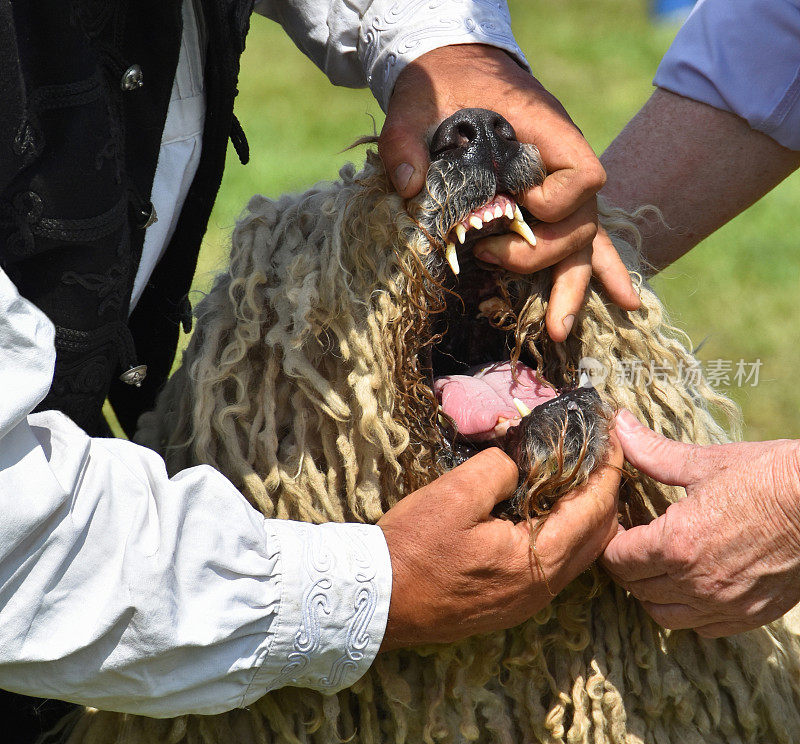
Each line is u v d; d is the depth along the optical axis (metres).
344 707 3.21
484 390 3.32
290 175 11.21
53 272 2.72
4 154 2.48
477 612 2.84
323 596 2.63
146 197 3.03
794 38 3.89
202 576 2.49
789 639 3.66
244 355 3.26
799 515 2.74
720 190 4.21
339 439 3.23
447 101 3.29
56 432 2.42
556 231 3.19
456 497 2.78
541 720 3.26
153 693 2.49
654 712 3.33
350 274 3.30
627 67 15.48
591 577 3.27
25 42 2.46
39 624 2.32
